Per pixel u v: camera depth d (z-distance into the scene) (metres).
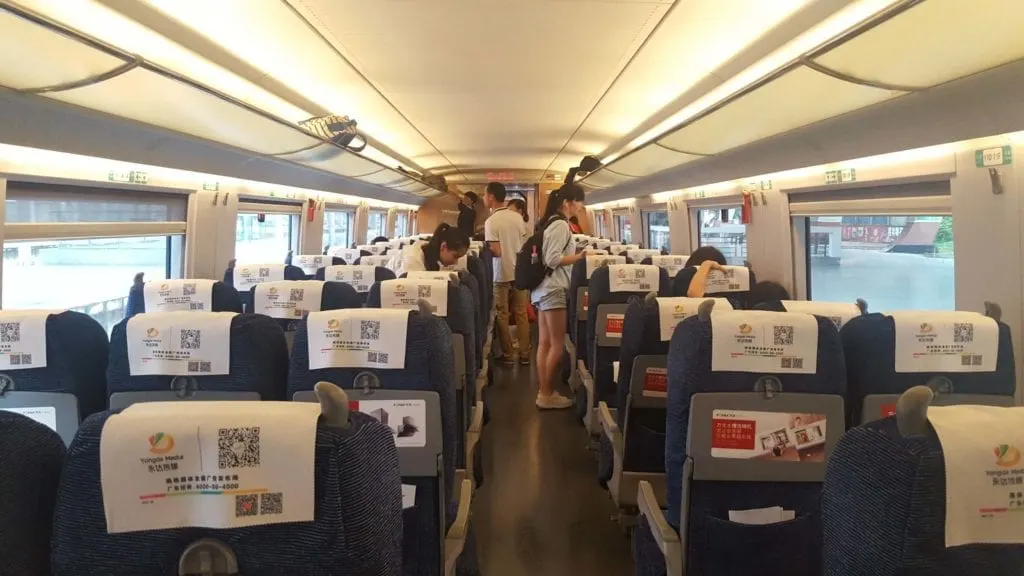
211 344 2.04
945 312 2.13
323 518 0.98
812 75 3.28
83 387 2.23
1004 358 2.07
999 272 3.09
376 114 7.24
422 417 2.02
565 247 5.42
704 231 8.11
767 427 2.00
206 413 1.02
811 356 1.98
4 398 2.16
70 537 1.01
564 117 7.60
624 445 3.15
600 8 3.68
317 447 0.99
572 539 3.45
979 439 1.00
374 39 4.25
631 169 8.07
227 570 1.00
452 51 4.58
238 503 0.99
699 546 2.11
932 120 3.23
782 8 3.57
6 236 3.48
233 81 4.75
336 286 3.62
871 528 1.05
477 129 8.65
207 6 3.54
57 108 3.27
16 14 2.30
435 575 2.11
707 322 2.01
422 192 15.40
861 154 4.01
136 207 4.91
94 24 3.28
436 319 2.06
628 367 3.05
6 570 1.01
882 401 2.08
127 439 0.99
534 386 6.71
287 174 6.96
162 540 1.00
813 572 2.09
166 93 3.59
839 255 5.03
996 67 2.63
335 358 2.00
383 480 1.08
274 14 3.72
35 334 2.14
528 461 4.61
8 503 1.01
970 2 2.18
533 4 3.62
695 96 5.75
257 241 7.62
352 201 10.80
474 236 11.54
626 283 4.29
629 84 5.65
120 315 4.89
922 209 3.80
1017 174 2.96
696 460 2.03
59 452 1.10
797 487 2.06
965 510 0.99
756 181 5.88
